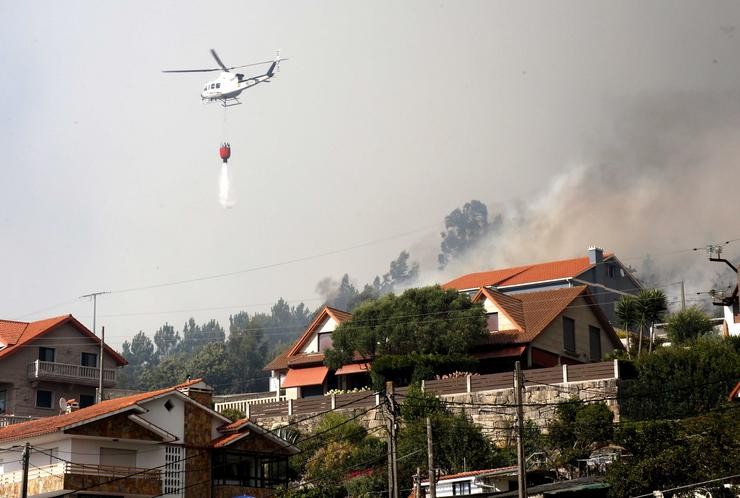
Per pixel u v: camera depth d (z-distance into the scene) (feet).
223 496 484.74
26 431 480.23
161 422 480.23
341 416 572.51
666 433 387.14
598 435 450.71
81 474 451.12
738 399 427.74
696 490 366.02
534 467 451.12
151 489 467.52
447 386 563.07
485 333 644.27
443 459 474.90
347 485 481.87
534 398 531.50
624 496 374.02
